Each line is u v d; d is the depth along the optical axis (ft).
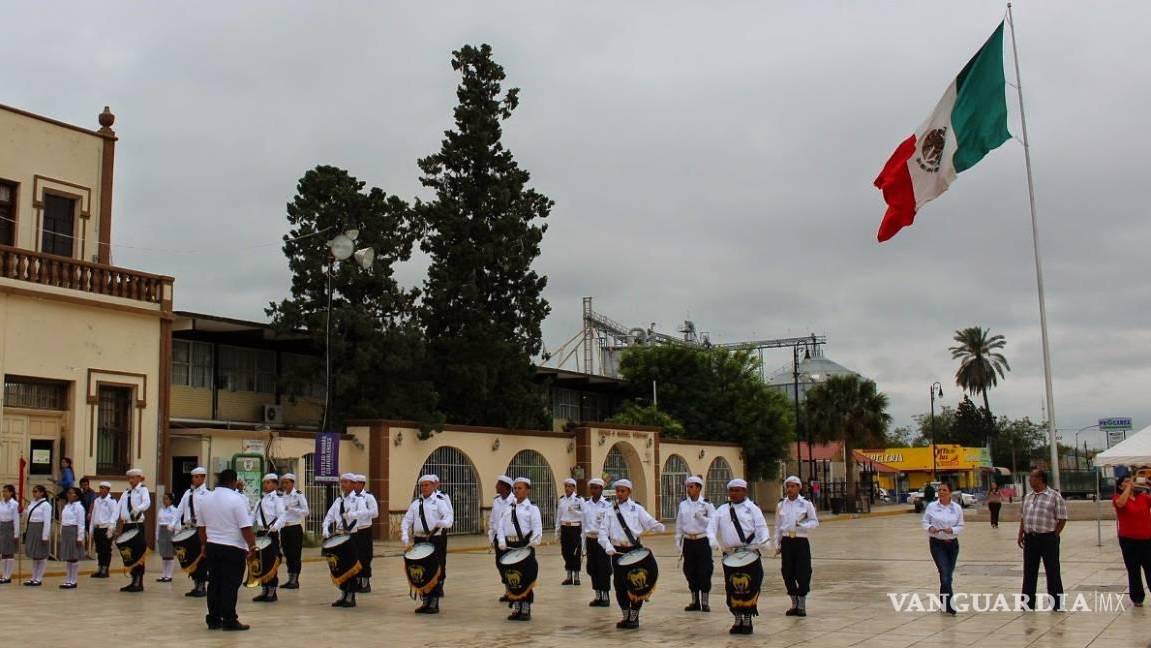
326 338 109.60
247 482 96.27
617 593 47.21
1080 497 233.55
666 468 160.15
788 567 50.37
